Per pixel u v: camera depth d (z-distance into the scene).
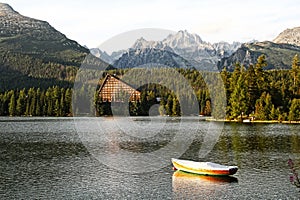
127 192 30.23
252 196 29.58
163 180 34.28
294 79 127.56
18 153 50.62
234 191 30.89
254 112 115.75
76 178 34.91
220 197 29.25
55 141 64.94
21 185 32.50
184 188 31.58
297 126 96.25
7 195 29.61
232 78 117.31
